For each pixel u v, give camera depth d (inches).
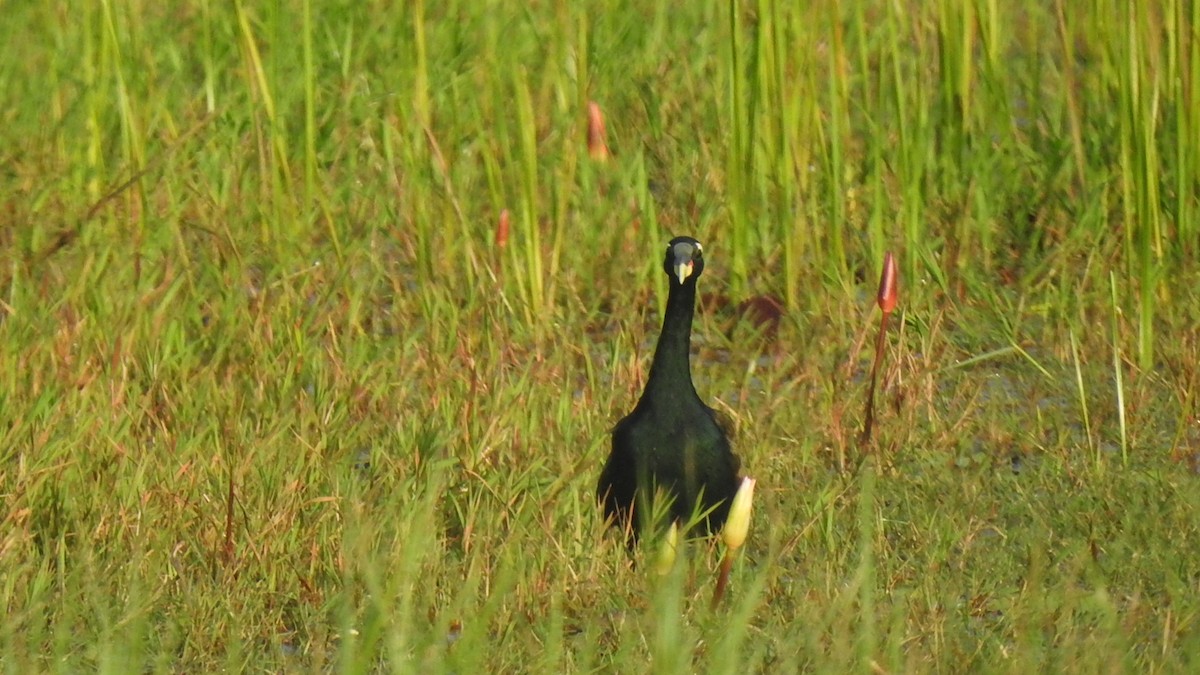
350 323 625.9
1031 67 803.4
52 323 592.1
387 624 407.5
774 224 738.8
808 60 708.0
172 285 636.1
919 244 684.1
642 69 880.3
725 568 401.7
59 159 750.5
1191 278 674.8
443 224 716.0
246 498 477.1
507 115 808.9
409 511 467.2
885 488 516.7
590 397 577.0
